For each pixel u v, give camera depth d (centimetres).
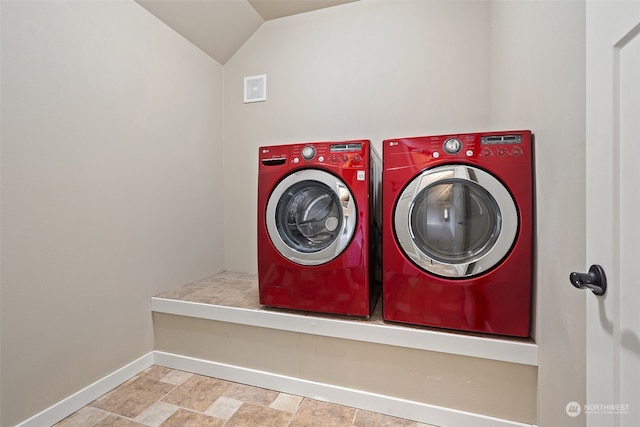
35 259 132
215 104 261
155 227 199
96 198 160
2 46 121
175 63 218
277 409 149
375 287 193
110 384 164
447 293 140
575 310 96
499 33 183
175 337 188
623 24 65
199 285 224
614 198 69
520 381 128
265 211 169
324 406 152
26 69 129
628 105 65
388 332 145
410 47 220
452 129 212
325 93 241
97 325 159
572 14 97
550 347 114
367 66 230
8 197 123
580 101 93
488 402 133
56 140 141
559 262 107
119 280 172
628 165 65
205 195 249
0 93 121
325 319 155
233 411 147
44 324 135
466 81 209
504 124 173
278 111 254
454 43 211
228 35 247
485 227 139
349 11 234
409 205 145
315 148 161
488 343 131
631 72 64
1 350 121
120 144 174
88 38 156
